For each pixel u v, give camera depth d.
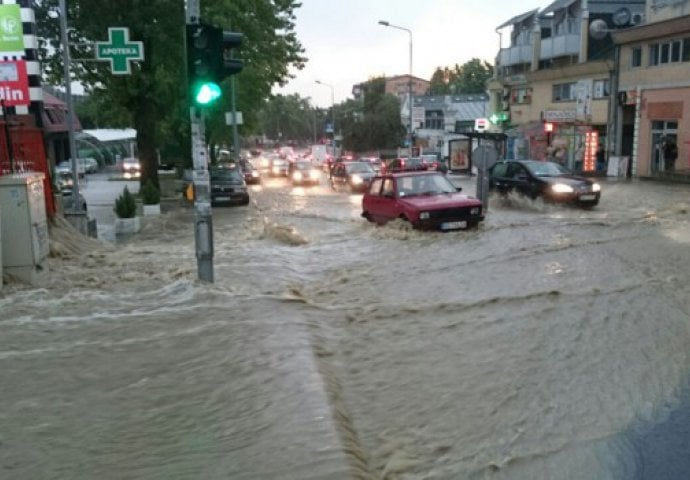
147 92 28.14
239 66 9.88
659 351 6.47
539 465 4.33
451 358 6.42
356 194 32.12
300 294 9.38
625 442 4.64
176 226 20.39
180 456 4.32
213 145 50.53
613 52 39.88
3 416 5.05
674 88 32.47
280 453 4.31
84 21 25.52
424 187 16.20
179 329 7.34
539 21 47.84
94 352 6.57
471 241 13.68
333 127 94.44
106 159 70.81
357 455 4.34
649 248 12.16
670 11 33.38
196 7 9.50
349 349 6.76
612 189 26.91
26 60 15.12
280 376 5.78
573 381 5.77
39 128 14.02
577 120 39.84
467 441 4.68
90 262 11.98
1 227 9.63
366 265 11.70
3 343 6.88
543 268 10.64
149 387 5.60
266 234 16.08
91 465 4.24
